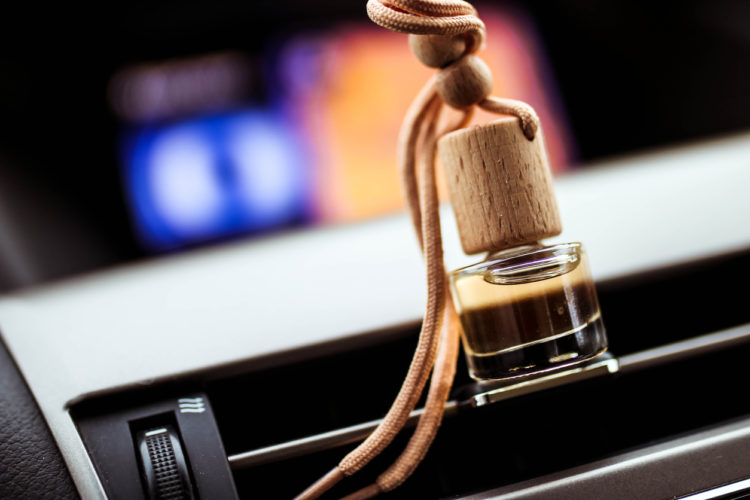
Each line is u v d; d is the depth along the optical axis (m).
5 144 0.60
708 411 0.28
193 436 0.26
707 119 0.68
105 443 0.26
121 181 0.65
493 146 0.25
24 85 0.62
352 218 0.69
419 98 0.26
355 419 0.28
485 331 0.25
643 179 0.35
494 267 0.25
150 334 0.28
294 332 0.28
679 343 0.27
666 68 0.69
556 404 0.27
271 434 0.27
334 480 0.25
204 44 0.69
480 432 0.27
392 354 0.28
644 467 0.25
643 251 0.29
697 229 0.30
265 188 0.69
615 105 0.71
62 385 0.27
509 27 0.72
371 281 0.30
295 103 0.70
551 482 0.25
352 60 0.71
